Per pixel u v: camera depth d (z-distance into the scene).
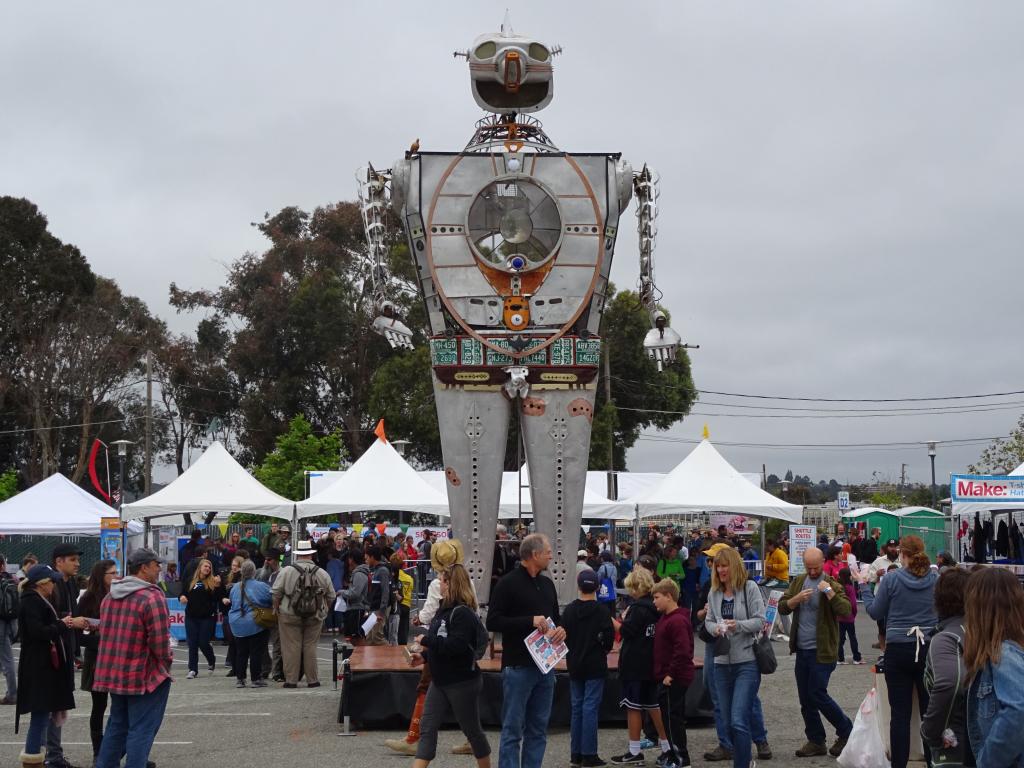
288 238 56.66
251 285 56.69
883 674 9.38
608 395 47.16
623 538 44.31
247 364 55.16
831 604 10.11
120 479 31.86
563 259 12.94
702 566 21.86
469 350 12.80
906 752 8.49
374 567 18.30
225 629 18.00
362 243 56.38
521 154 12.98
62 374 52.72
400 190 13.01
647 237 13.55
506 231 12.91
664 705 9.80
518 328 12.84
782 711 13.00
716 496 24.61
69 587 13.16
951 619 6.47
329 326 53.12
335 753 10.56
